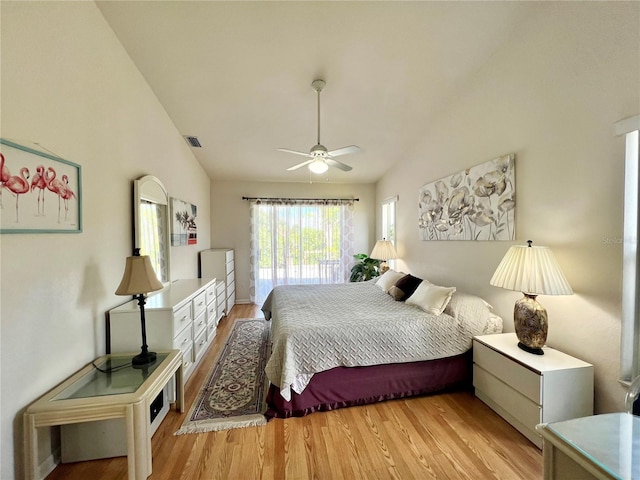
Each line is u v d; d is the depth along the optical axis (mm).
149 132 2656
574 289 1770
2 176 1214
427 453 1599
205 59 2330
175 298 2379
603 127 1591
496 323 2275
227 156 4195
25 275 1333
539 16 1957
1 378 1216
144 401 1396
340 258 5523
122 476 1453
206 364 2762
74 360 1650
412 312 2453
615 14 1517
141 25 2012
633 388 1046
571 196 1775
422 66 2469
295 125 3373
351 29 2061
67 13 1606
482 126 2543
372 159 4387
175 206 3238
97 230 1886
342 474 1455
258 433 1771
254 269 5242
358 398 2062
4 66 1229
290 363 1942
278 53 2270
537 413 1589
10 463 1245
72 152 1649
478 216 2578
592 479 761
